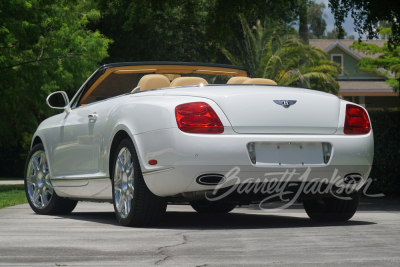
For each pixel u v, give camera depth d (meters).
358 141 8.84
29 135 41.50
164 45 48.88
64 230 8.48
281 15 49.31
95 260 5.75
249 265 5.42
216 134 8.12
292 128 8.49
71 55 32.09
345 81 74.00
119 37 48.19
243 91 8.47
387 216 10.79
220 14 22.31
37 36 28.22
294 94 8.67
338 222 9.74
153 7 22.98
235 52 52.81
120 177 9.14
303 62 51.66
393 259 5.70
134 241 7.14
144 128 8.53
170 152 8.11
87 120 10.39
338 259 5.71
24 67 30.48
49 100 11.43
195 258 5.83
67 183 10.99
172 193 8.30
